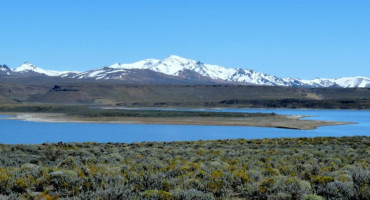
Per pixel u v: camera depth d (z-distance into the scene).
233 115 142.38
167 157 27.20
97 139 72.31
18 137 76.50
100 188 13.84
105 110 178.25
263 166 21.86
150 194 13.12
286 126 104.62
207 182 15.08
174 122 119.19
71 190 14.28
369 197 12.98
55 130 93.06
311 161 23.36
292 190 13.82
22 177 15.27
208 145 40.06
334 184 14.05
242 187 14.95
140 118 132.12
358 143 41.75
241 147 37.66
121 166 19.66
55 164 22.75
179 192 13.21
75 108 197.00
